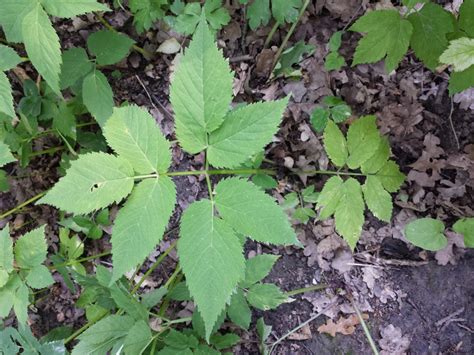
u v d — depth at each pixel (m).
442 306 0.44
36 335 0.48
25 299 0.32
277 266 0.47
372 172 0.38
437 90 0.47
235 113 0.26
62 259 0.44
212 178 0.49
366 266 0.46
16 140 0.43
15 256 0.33
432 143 0.46
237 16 0.51
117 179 0.26
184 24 0.45
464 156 0.45
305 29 0.50
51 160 0.52
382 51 0.36
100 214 0.45
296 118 0.48
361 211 0.38
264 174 0.42
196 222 0.26
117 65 0.52
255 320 0.46
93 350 0.32
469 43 0.28
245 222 0.26
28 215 0.51
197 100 0.26
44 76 0.31
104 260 0.49
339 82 0.49
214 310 0.24
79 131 0.48
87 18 0.52
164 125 0.51
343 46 0.49
